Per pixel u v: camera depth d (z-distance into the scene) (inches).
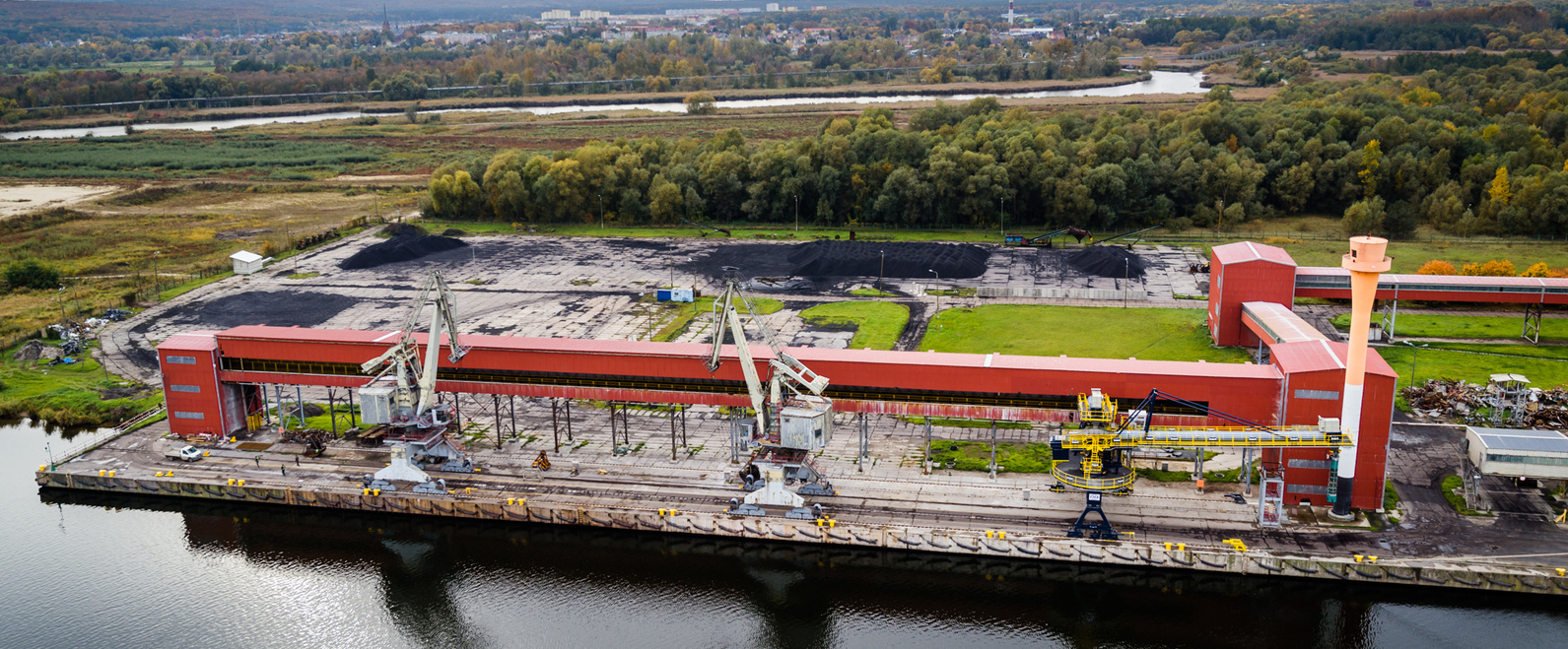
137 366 4719.5
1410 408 3870.6
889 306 5536.4
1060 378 3270.2
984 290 5733.3
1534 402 3767.2
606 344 3627.0
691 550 3211.1
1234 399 3171.8
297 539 3339.1
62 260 6860.2
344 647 2802.7
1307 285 4877.0
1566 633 2664.9
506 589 3046.3
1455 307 5265.8
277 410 4121.6
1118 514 3132.4
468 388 3649.1
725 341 4894.2
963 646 2743.6
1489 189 7278.5
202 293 5940.0
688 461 3607.3
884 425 3892.7
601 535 3265.3
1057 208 7637.8
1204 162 7854.3
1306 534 2984.7
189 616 2942.9
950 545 3043.8
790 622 2866.6
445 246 7150.6
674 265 6569.9
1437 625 2714.1
